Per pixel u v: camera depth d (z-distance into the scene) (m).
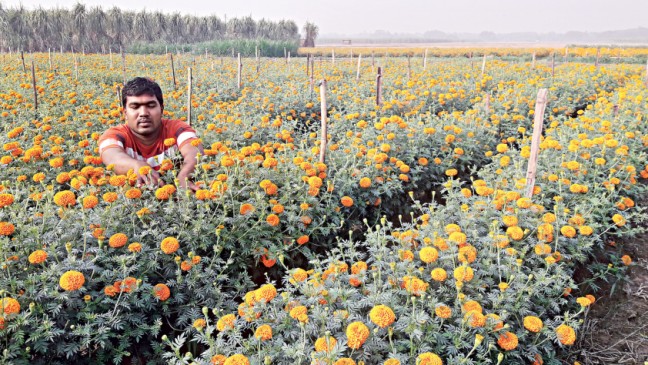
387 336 2.66
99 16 47.97
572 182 5.27
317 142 5.80
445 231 3.62
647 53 42.03
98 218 3.28
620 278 4.38
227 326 2.48
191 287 3.24
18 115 7.52
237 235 3.81
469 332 2.71
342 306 2.79
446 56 49.53
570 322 3.03
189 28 55.66
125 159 4.02
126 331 2.86
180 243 3.52
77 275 2.49
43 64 18.92
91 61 22.53
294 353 2.34
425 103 10.35
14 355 2.37
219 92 12.19
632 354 3.58
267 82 13.94
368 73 17.95
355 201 4.90
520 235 3.42
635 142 6.75
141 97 4.14
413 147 6.16
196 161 4.34
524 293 3.22
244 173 4.35
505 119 8.93
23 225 3.02
